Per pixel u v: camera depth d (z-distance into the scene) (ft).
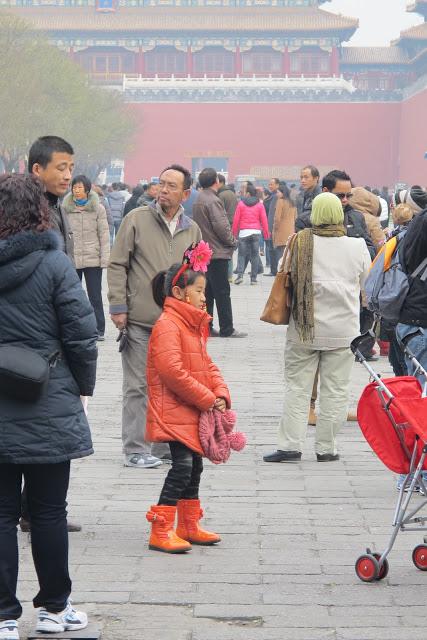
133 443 35.27
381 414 24.77
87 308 20.51
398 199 36.50
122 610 22.43
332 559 25.82
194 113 419.33
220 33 451.53
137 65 458.91
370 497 31.53
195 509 27.07
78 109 335.67
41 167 25.73
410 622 21.75
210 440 26.27
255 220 102.47
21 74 295.48
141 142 421.59
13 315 20.22
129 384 35.22
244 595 23.29
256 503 30.83
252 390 49.60
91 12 463.01
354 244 35.60
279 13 457.27
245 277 114.01
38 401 20.08
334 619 21.91
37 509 20.72
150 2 465.47
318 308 35.53
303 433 36.32
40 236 20.13
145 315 34.91
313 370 36.32
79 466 35.24
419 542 27.17
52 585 20.85
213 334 68.54
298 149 418.10
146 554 26.14
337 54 457.68
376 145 418.51
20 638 20.80
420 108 385.50
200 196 64.95
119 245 35.12
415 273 30.81
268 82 417.49
